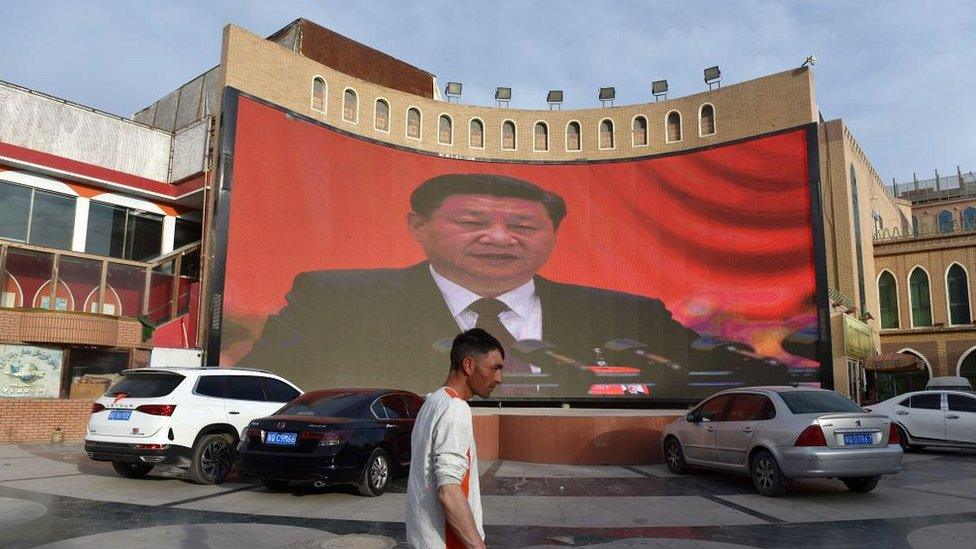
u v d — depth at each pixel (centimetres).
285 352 2081
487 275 2617
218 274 1944
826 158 3031
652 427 1296
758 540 642
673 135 2748
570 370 2584
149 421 900
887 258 3575
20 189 1894
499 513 777
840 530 690
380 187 2484
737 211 2525
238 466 884
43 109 1962
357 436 865
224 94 2067
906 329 3453
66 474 1011
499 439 1355
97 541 596
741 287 2464
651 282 2608
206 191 2059
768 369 2362
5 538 602
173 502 808
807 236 2383
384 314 2389
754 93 2594
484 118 2825
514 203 2717
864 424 882
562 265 2672
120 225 2120
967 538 654
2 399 1426
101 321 1611
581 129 2844
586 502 855
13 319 1491
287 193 2183
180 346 1950
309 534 643
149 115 2614
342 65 2773
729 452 989
